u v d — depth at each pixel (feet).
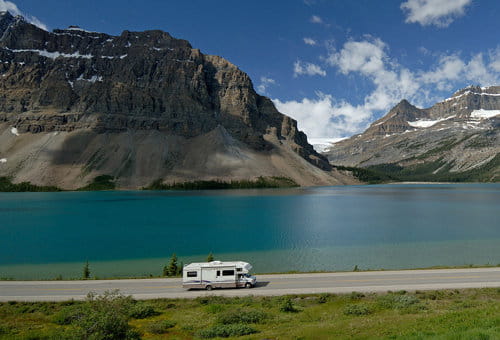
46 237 337.52
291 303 123.34
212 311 122.52
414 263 221.87
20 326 110.01
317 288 148.05
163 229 382.42
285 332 97.19
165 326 107.04
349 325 98.94
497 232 341.62
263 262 229.04
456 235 326.85
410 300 126.00
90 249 280.10
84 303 127.65
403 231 352.90
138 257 251.39
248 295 140.26
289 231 360.69
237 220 451.12
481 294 134.92
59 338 93.20
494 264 216.54
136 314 119.55
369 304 124.36
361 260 231.71
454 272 172.45
